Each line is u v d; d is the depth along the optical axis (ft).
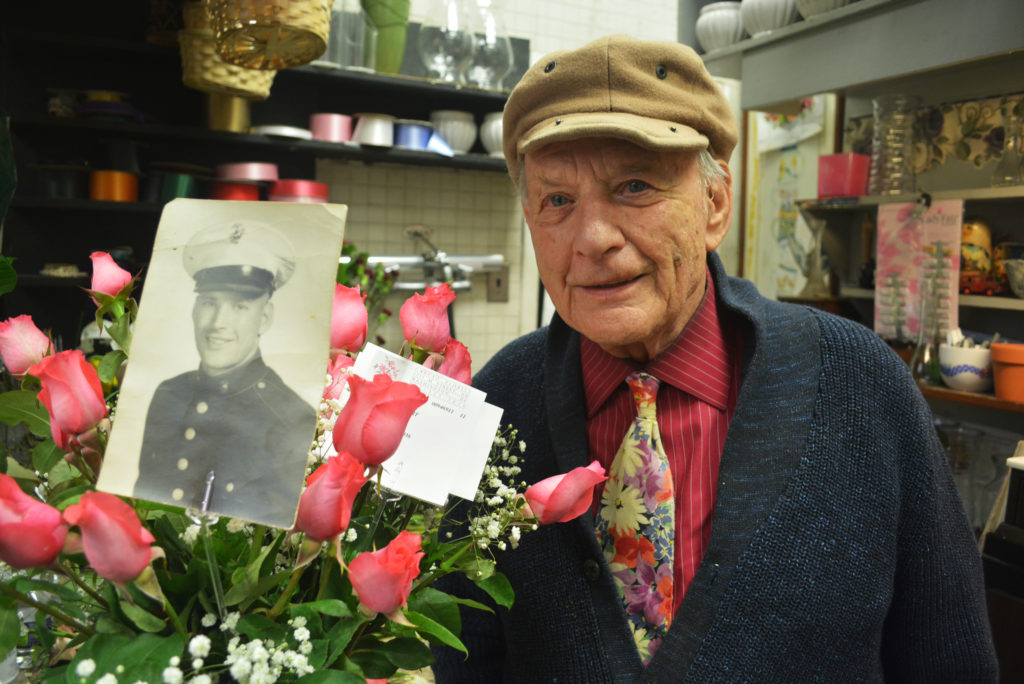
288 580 1.75
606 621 2.66
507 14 9.34
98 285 2.11
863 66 6.65
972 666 2.79
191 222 1.78
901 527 2.78
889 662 3.03
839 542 2.57
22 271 7.43
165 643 1.59
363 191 8.91
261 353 1.69
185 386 1.69
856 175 8.21
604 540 2.81
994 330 7.37
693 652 2.48
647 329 2.60
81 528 1.46
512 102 2.77
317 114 8.05
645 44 2.55
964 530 2.90
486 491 2.86
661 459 2.73
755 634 2.50
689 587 2.58
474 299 9.61
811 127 9.38
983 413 7.50
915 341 7.43
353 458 1.62
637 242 2.53
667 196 2.54
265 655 1.50
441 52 8.21
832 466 2.63
